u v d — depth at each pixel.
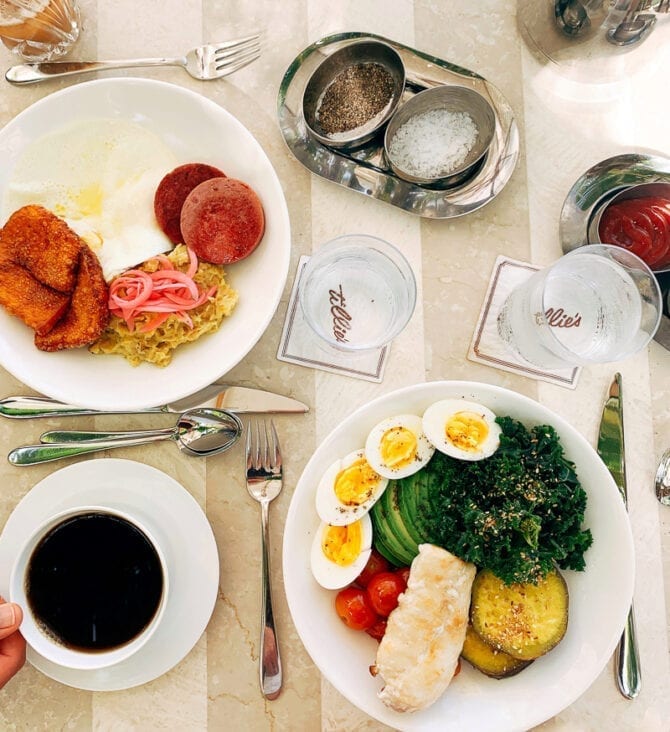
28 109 0.60
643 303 0.60
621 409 0.64
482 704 0.57
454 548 0.56
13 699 0.64
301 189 0.65
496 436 0.57
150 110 0.61
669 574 0.65
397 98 0.63
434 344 0.65
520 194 0.66
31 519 0.62
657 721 0.64
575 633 0.58
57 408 0.64
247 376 0.65
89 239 0.61
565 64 0.66
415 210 0.64
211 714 0.64
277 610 0.64
